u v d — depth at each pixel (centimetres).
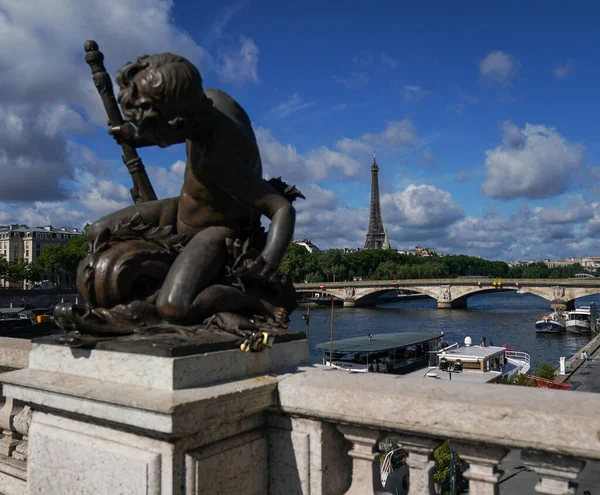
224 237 356
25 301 6956
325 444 311
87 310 322
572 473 245
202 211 362
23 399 335
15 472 419
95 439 303
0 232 13262
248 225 382
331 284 10381
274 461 324
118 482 288
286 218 353
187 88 301
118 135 388
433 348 3556
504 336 6075
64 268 9619
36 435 334
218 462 292
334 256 13450
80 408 298
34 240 12888
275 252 348
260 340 326
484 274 18100
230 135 341
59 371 335
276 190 362
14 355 464
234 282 354
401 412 277
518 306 11519
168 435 262
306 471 312
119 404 276
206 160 340
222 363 309
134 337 316
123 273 331
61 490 318
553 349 5169
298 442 314
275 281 357
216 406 282
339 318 7881
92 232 355
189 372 289
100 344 315
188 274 329
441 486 1069
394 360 3188
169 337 307
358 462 310
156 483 275
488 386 294
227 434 300
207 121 331
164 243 357
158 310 330
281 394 316
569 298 8662
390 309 9762
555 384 2867
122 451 288
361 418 288
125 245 344
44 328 4581
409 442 288
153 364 289
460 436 261
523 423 246
